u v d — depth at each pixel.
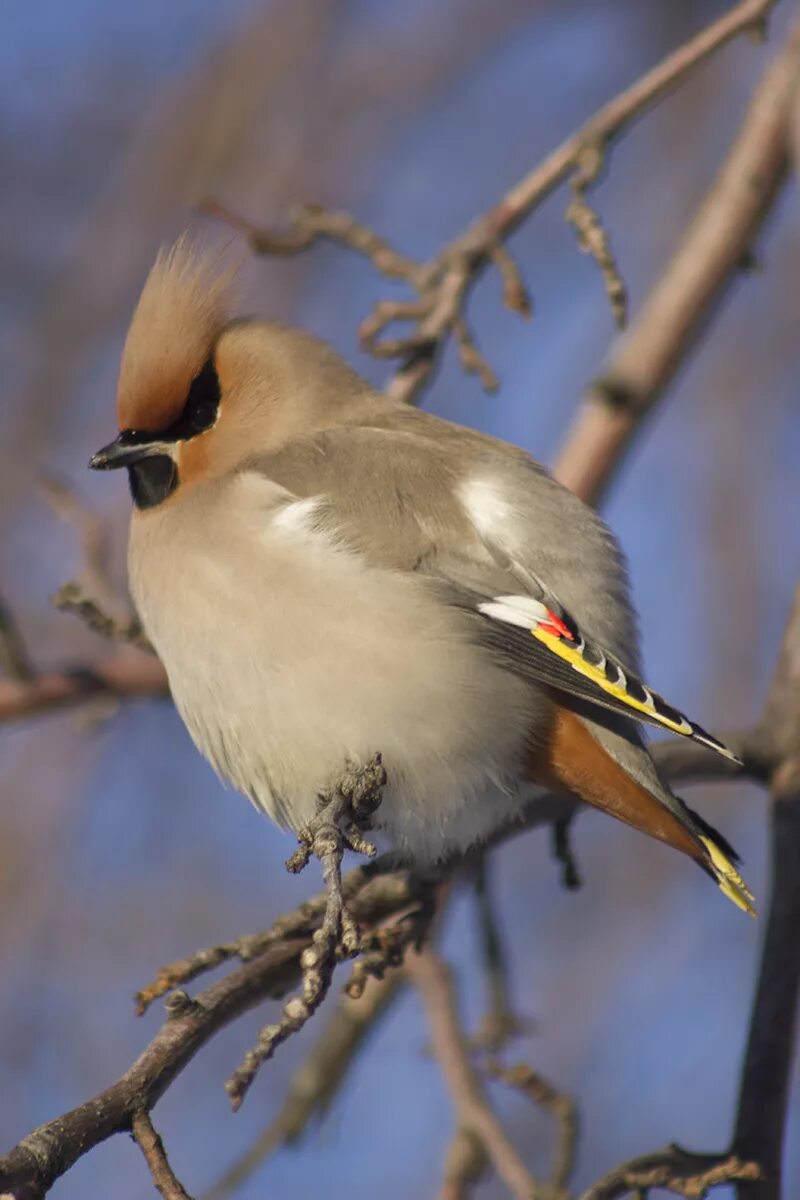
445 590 9.33
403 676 9.22
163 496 10.06
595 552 9.73
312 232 11.05
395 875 9.50
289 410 10.15
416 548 9.40
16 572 14.30
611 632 9.55
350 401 10.37
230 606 9.41
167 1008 7.65
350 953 7.34
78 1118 6.94
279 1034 7.02
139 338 10.15
